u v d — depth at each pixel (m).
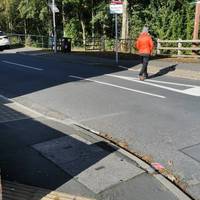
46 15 41.62
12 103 9.91
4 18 47.81
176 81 13.17
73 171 5.48
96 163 5.77
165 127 7.73
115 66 17.33
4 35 28.84
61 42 25.88
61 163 5.78
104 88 11.88
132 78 13.85
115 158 5.96
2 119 8.23
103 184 5.07
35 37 40.66
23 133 7.24
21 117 8.43
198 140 6.95
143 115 8.65
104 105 9.65
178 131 7.47
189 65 16.77
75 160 5.89
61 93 11.20
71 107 9.52
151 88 11.82
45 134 7.19
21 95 11.03
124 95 10.80
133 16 32.75
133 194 4.81
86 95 10.88
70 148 6.42
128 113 8.84
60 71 15.73
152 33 29.05
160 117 8.47
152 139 7.04
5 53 24.94
